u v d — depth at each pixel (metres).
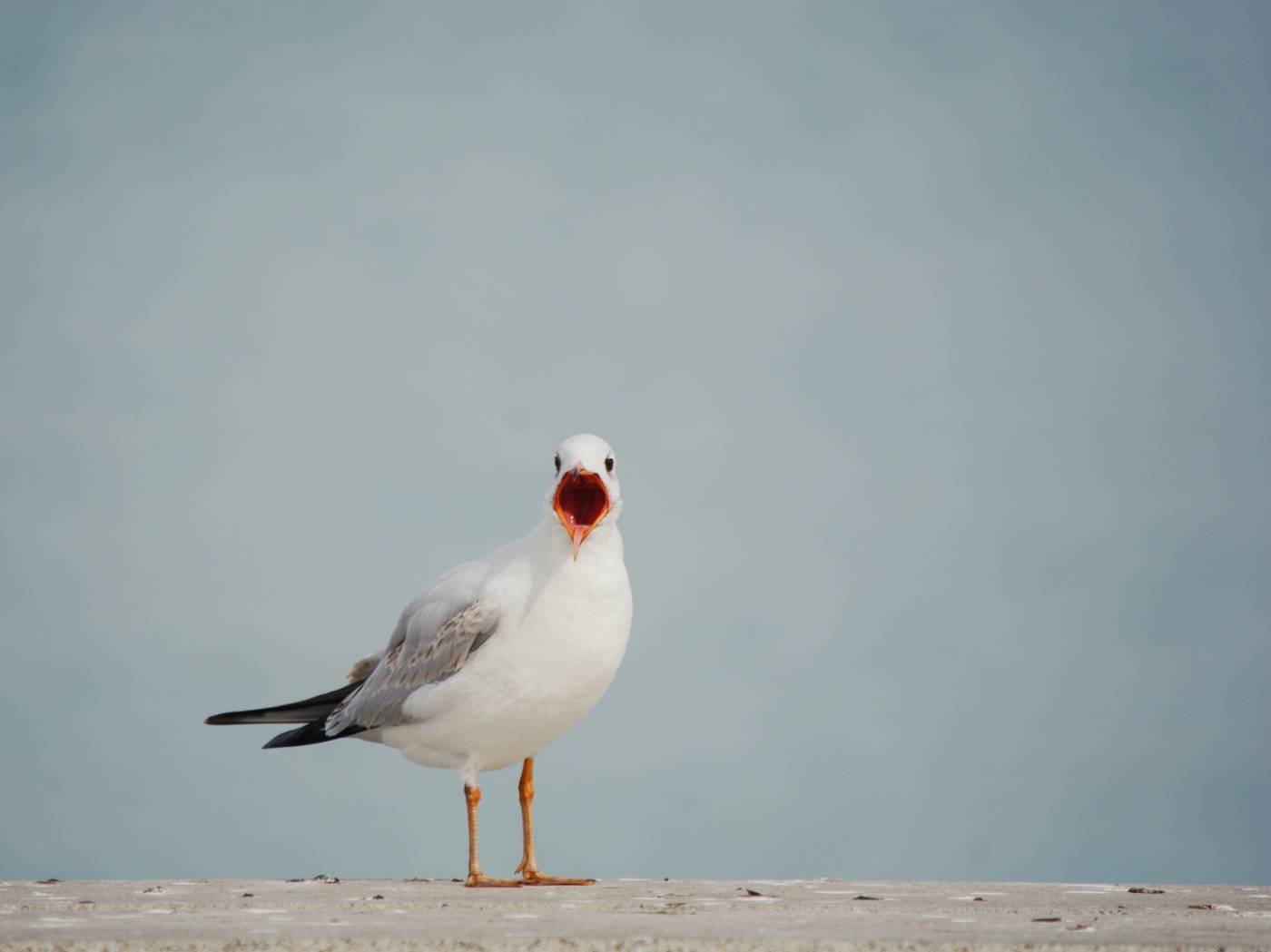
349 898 11.19
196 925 9.18
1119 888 12.43
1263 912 10.41
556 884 13.06
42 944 8.49
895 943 8.51
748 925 9.22
